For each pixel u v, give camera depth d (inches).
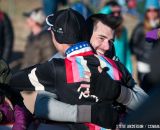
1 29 520.1
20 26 775.7
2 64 202.5
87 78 189.8
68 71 190.7
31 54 449.1
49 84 192.5
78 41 197.5
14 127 195.8
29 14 459.8
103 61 195.5
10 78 199.9
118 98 192.2
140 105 140.2
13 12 831.1
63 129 192.5
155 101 136.8
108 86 189.8
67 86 190.4
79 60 193.0
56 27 198.7
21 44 698.2
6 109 200.2
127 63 397.1
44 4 644.7
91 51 196.4
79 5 477.4
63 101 191.6
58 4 652.7
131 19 798.5
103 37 212.1
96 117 187.3
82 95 189.6
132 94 193.9
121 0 808.3
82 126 189.2
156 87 139.8
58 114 188.2
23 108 200.8
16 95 204.1
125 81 198.7
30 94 348.2
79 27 197.8
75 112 186.9
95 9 767.1
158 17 454.0
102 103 189.6
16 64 610.2
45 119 193.5
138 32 443.5
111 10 394.3
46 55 443.8
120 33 388.2
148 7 450.9
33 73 193.8
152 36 228.1
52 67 191.8
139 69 389.4
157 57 139.3
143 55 390.0
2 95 201.3
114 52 216.7
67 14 198.7
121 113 194.9
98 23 212.5
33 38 451.8
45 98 191.3
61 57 203.6
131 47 447.5
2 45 522.0
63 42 198.1
